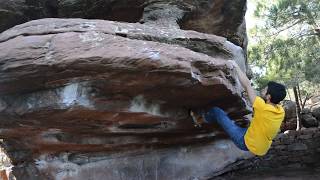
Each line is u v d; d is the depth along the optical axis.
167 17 6.01
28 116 4.24
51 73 3.83
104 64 3.70
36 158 5.38
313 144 11.66
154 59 3.76
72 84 3.98
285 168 11.23
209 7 6.64
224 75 4.52
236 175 10.38
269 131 4.42
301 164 11.51
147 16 6.01
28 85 4.00
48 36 3.96
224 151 6.33
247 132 4.56
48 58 3.77
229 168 6.91
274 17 12.88
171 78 3.93
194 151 6.08
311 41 13.10
